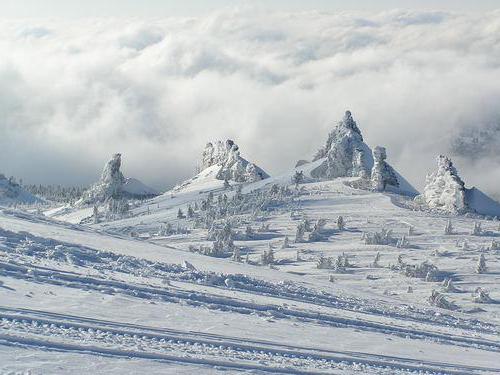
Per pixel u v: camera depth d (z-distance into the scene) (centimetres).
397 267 10000
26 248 3400
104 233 6066
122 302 2503
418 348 2722
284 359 2095
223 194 19688
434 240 12506
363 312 3584
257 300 3192
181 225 16088
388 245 12131
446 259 10731
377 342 2691
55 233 4650
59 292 2466
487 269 9812
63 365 1612
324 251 11831
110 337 1964
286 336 2469
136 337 2027
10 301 2159
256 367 1911
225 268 4828
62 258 3350
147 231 15950
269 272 5309
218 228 14862
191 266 4119
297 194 17988
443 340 3050
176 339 2091
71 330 1953
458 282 9038
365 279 9275
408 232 13212
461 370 2409
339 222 13825
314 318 3003
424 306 4884
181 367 1781
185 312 2561
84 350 1769
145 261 3906
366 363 2262
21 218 5456
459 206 16062
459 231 13288
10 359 1584
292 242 12938
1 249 3225
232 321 2558
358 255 11281
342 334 2738
